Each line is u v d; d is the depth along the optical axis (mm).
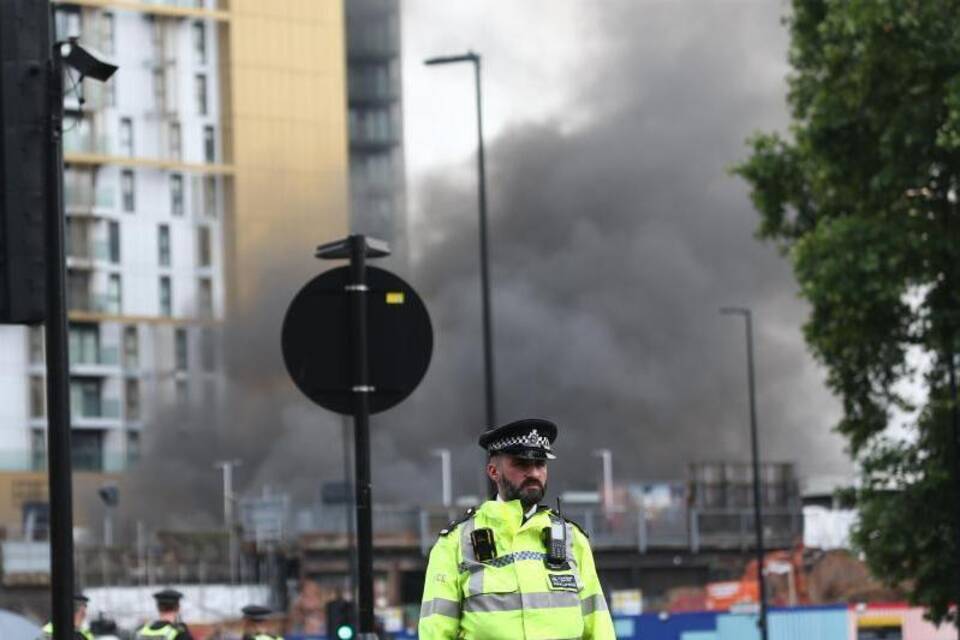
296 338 37438
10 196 26375
